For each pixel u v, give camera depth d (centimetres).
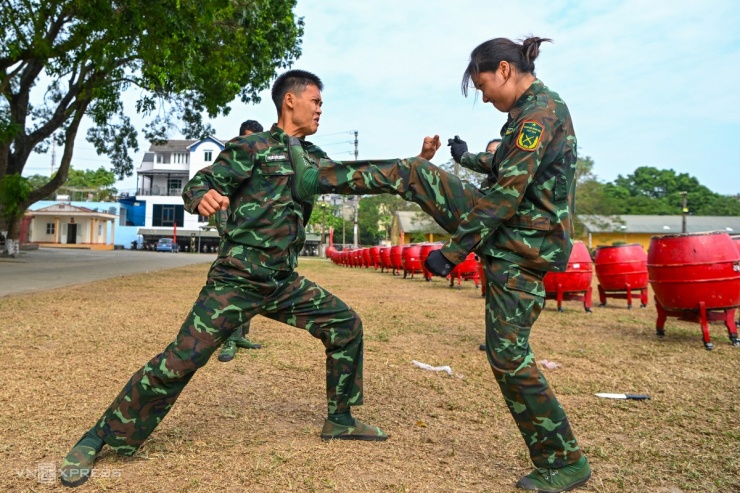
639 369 480
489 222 215
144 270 1728
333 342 278
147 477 235
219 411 328
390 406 353
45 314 695
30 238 4944
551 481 232
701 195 6988
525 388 226
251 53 1456
